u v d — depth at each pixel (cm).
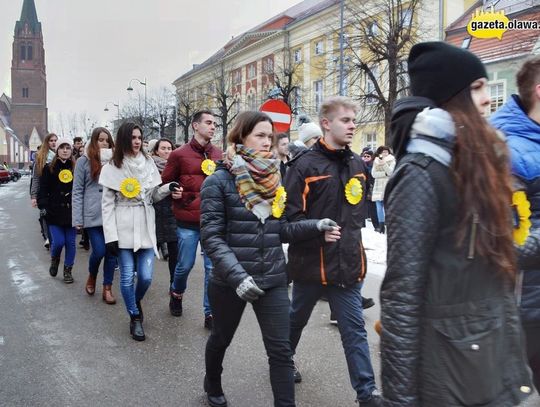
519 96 247
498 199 159
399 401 159
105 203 483
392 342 160
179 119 5722
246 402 350
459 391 158
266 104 986
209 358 337
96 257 609
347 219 334
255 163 302
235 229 300
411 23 2298
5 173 4866
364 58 2541
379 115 2484
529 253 191
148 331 502
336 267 328
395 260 161
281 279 303
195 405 346
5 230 1300
